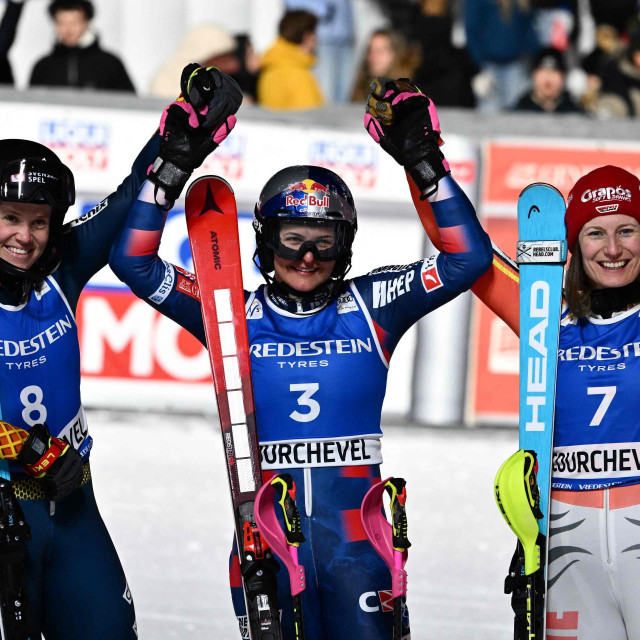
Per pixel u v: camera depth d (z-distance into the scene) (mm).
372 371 11969
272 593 11398
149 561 17328
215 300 12102
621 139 24031
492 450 23141
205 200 12281
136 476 21078
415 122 11703
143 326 24438
